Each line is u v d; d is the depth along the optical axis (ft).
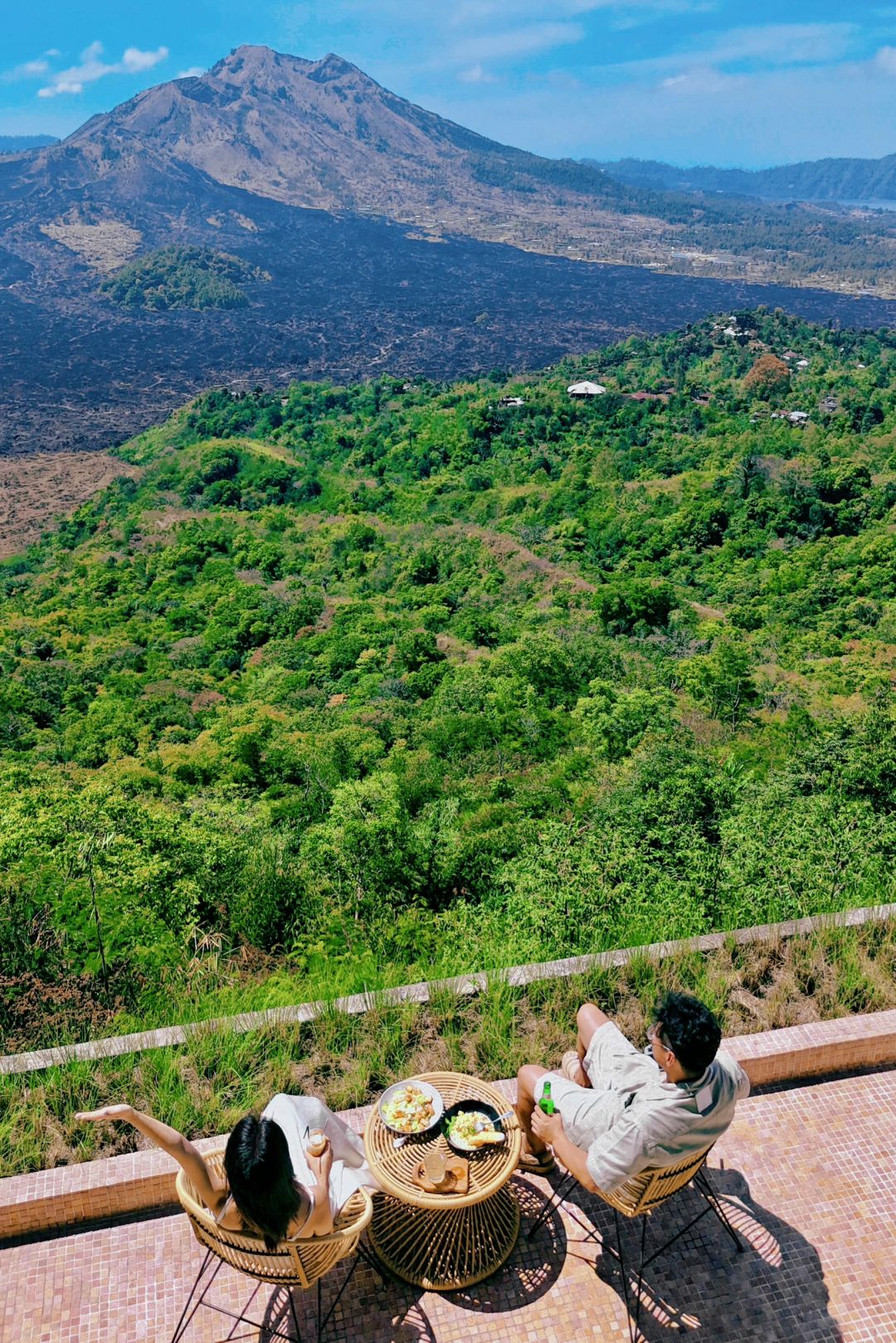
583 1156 10.87
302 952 26.94
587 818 54.75
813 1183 12.72
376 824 46.83
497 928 28.04
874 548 228.02
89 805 53.62
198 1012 17.76
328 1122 11.17
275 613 241.35
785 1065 14.25
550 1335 10.87
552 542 289.74
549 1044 15.75
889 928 18.33
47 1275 11.58
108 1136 13.97
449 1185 11.10
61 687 195.83
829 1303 11.22
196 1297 11.29
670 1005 10.18
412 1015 16.06
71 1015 19.98
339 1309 11.14
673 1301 11.21
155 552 329.31
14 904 27.30
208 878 38.68
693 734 111.96
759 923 22.20
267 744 119.55
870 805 43.29
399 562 280.92
